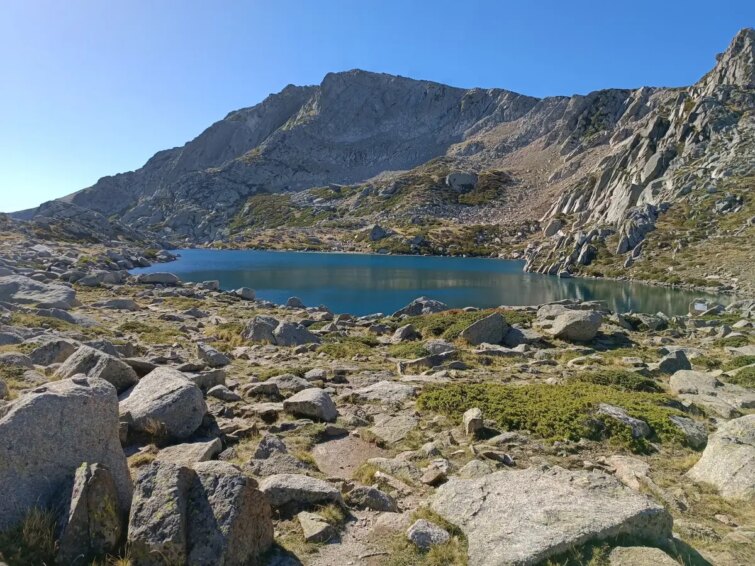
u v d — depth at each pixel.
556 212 170.12
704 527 8.29
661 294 69.69
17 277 38.78
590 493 8.31
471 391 15.56
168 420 11.31
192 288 60.47
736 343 29.17
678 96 165.38
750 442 10.66
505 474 9.02
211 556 6.18
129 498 7.34
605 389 16.95
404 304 61.53
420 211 192.75
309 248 158.25
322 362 22.06
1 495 6.50
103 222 149.38
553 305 37.31
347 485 9.31
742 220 89.12
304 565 6.86
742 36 153.88
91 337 23.30
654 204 108.94
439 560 7.00
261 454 10.54
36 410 7.14
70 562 6.19
